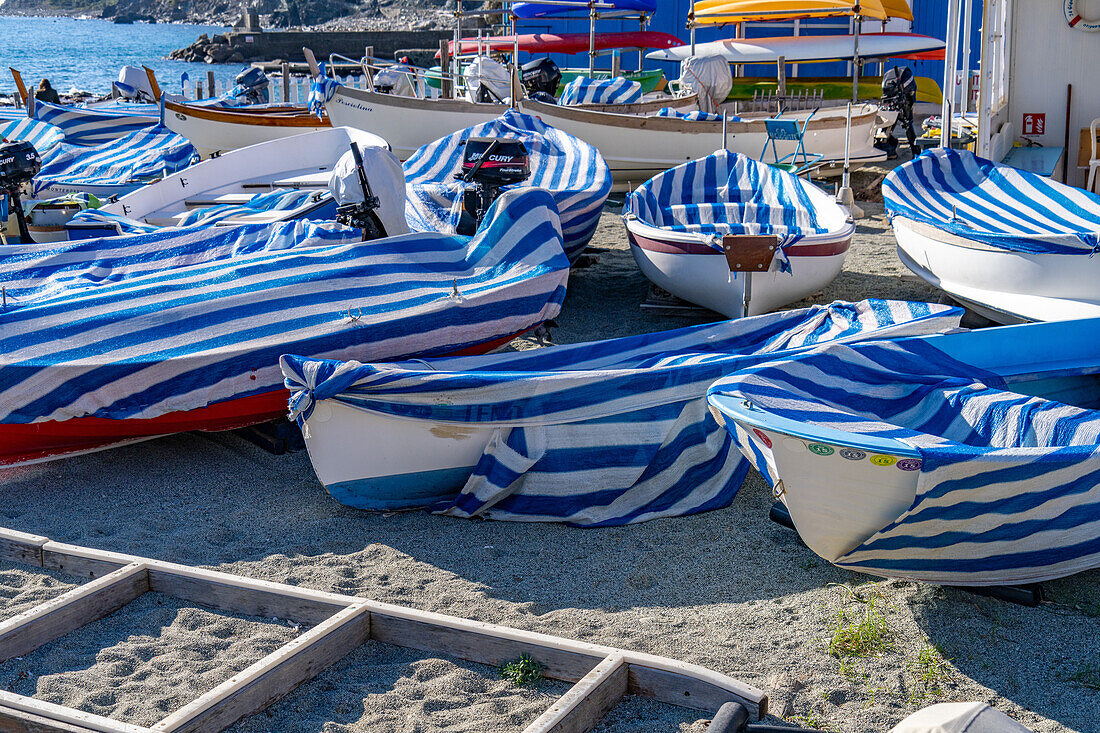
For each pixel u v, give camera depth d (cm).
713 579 421
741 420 370
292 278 575
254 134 1420
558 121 1344
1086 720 322
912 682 345
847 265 960
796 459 360
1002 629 377
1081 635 371
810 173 1375
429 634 365
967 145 1156
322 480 479
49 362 496
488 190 775
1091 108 1017
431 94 1866
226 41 6362
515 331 611
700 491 492
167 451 563
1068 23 1005
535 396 473
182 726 303
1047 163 971
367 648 370
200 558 441
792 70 2070
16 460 522
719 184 968
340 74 4031
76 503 496
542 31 2528
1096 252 668
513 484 480
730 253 695
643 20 2041
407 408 467
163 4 15812
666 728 318
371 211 676
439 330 575
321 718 329
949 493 351
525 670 348
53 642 374
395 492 488
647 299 845
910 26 2122
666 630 381
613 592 412
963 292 750
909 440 386
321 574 425
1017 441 435
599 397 479
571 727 308
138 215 942
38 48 8012
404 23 10088
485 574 428
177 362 509
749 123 1348
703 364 496
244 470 539
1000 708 330
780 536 459
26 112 1856
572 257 949
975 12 1967
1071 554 378
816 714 330
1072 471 350
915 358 498
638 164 1370
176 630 380
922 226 773
